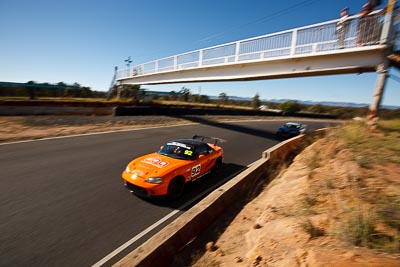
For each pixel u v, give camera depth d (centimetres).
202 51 1798
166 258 323
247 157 1005
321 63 1089
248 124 2277
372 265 203
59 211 478
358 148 593
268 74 1348
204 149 721
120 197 559
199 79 1920
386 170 445
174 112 2498
